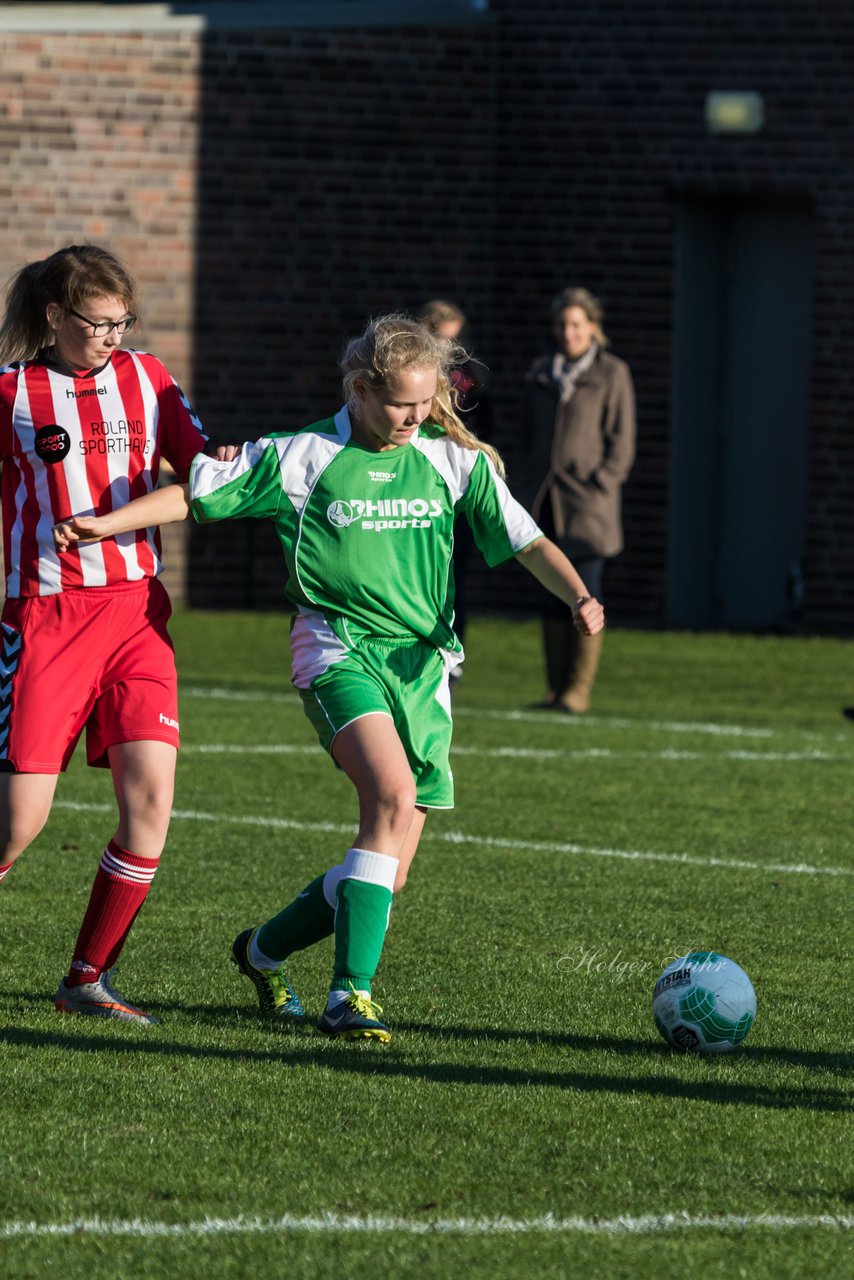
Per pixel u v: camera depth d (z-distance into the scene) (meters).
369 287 65.00
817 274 63.16
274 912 24.62
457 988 20.83
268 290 64.62
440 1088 16.77
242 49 63.94
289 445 18.88
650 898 26.12
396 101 64.44
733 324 65.31
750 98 62.88
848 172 62.72
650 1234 13.31
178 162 63.94
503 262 65.06
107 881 19.03
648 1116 16.03
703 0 62.88
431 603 19.12
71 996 19.28
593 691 49.75
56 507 18.88
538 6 63.94
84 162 63.59
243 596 65.44
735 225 65.06
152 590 19.34
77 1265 12.63
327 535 18.77
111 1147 14.97
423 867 28.03
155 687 19.11
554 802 33.75
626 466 46.22
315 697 18.89
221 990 20.62
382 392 18.22
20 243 63.50
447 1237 13.19
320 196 64.56
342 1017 18.30
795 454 65.44
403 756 18.42
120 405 19.06
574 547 46.09
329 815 32.03
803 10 62.47
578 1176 14.46
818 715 46.34
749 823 32.22
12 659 18.80
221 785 34.75
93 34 63.31
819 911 25.56
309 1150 14.97
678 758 38.94
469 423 43.56
